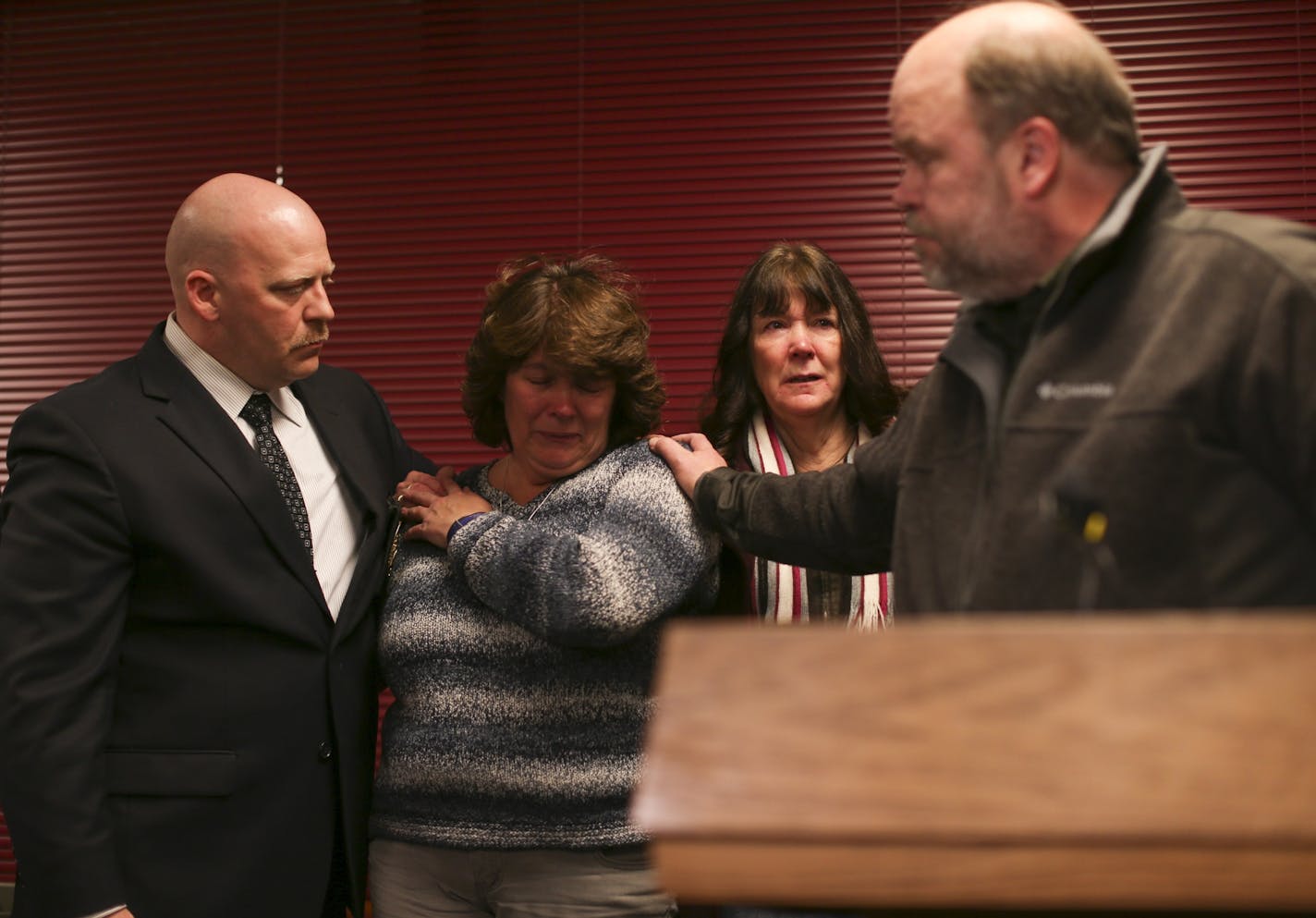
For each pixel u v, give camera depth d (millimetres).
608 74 2893
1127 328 1055
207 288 1707
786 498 1543
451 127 2918
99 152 3010
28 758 1503
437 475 1851
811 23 2836
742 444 1936
